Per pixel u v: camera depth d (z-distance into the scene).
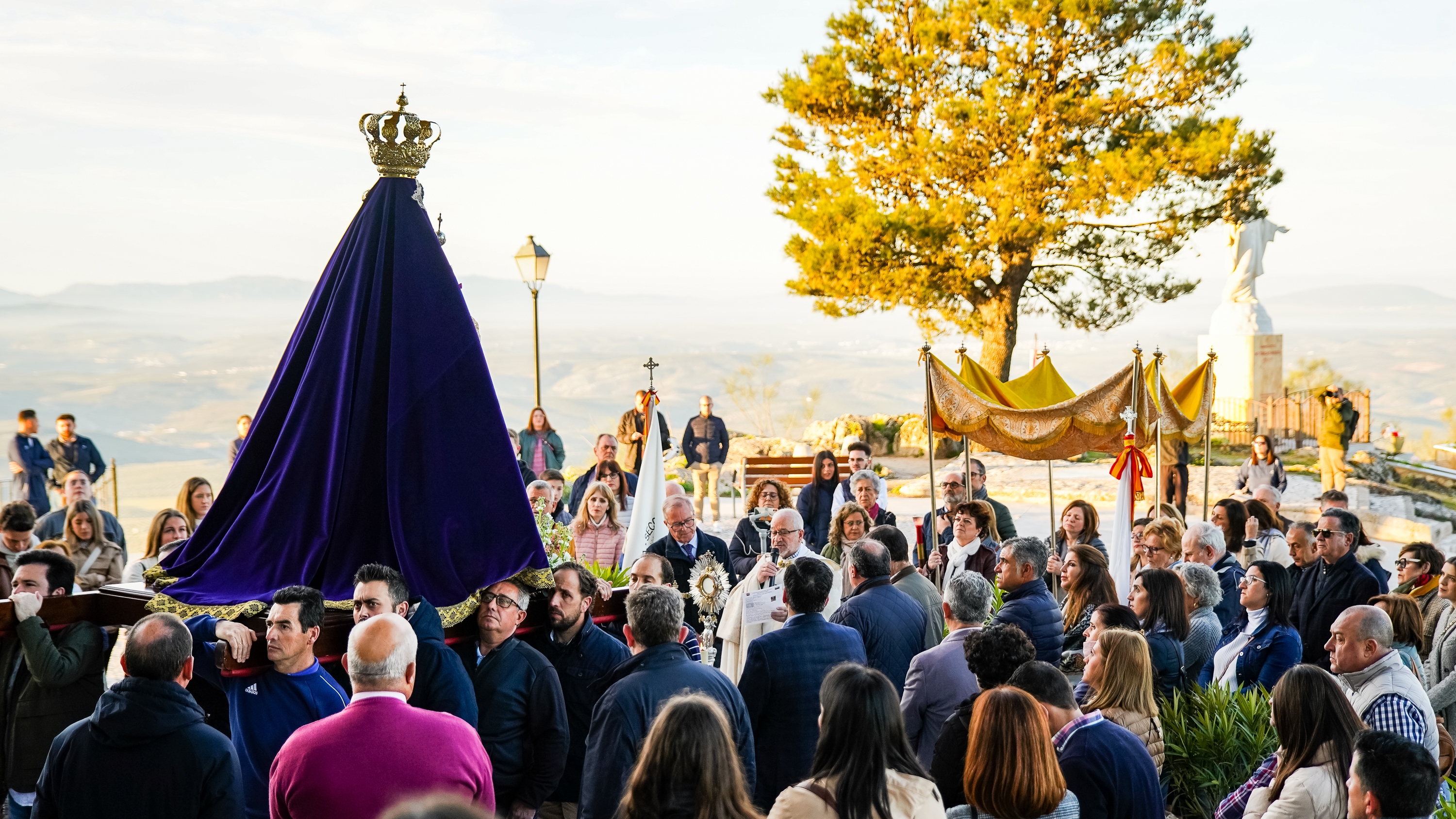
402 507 4.95
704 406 16.73
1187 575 6.14
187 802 3.58
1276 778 4.14
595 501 9.11
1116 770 3.75
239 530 5.02
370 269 5.20
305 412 5.08
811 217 23.73
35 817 3.68
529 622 5.22
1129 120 23.09
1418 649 6.40
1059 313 26.27
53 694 4.96
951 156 23.27
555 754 4.54
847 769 3.22
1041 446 9.01
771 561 6.64
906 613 5.70
